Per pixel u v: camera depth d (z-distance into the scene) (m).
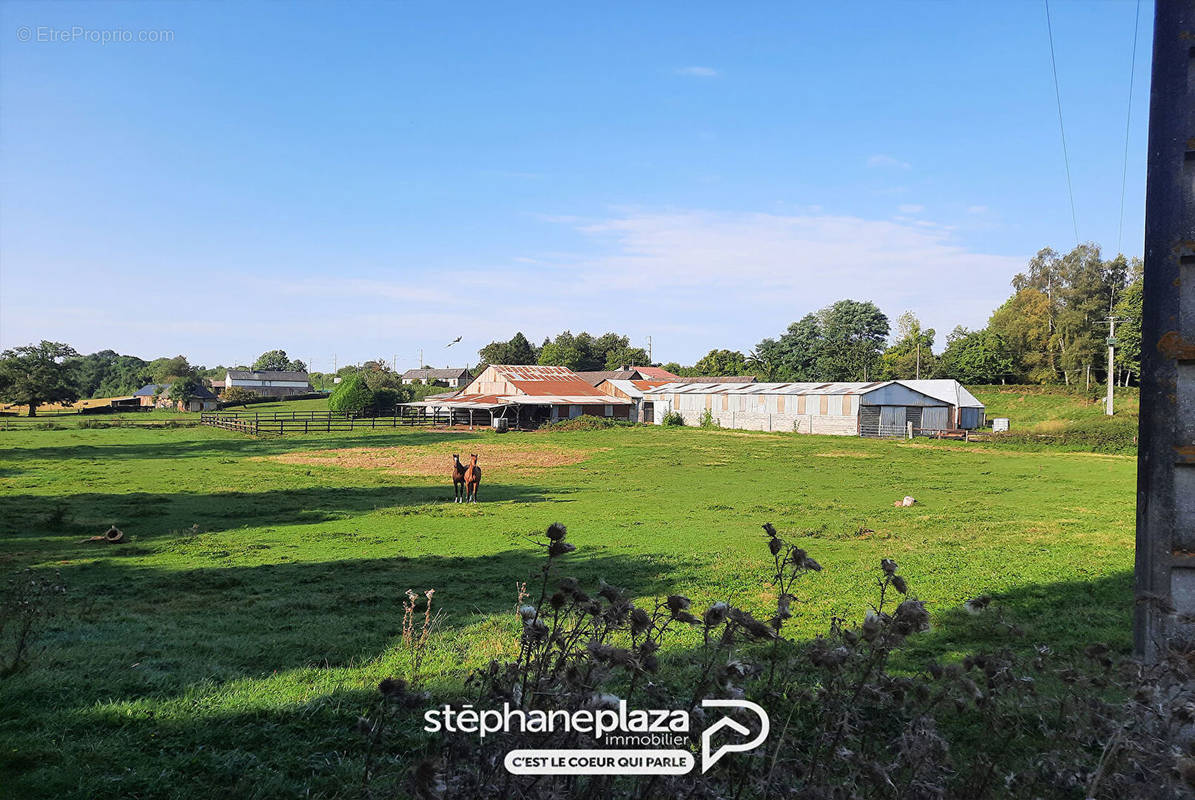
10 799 5.18
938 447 48.44
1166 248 4.19
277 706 6.91
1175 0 4.19
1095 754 4.78
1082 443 45.78
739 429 65.19
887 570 3.73
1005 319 98.62
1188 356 4.10
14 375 94.19
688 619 3.36
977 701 3.94
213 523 21.84
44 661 8.35
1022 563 14.62
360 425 70.44
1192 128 4.14
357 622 10.84
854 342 119.69
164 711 6.82
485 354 135.75
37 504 25.02
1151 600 3.80
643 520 21.81
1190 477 4.12
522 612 3.44
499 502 26.36
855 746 4.04
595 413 74.88
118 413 104.00
